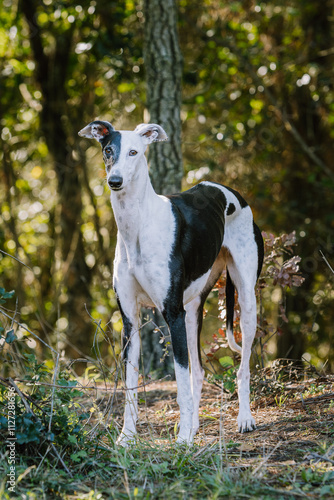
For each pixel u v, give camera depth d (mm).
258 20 12383
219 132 12070
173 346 4773
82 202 12852
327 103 12672
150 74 8180
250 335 5527
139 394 6871
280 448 4477
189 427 4637
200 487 3781
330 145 12953
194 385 5496
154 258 4746
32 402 4242
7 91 12891
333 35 12633
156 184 8047
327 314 11859
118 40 11180
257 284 6703
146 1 8195
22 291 12102
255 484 3766
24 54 12828
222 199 5637
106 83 12766
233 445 4637
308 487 3703
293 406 5539
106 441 4668
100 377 7422
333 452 4207
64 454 4082
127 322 4973
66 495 3641
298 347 11859
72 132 12703
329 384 6039
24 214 14000
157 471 4020
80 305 12383
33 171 13719
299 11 11984
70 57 12609
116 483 3887
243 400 5289
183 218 5066
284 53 12609
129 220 4707
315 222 12188
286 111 12891
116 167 4484
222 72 12828
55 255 12969
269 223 12555
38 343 10562
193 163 12352
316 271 12188
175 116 8164
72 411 4793
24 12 12258
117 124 13000
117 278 4922
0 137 12648
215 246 5332
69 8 11289
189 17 12273
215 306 11844
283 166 13000
